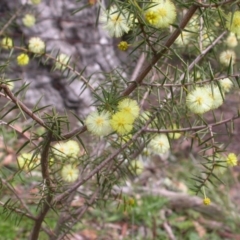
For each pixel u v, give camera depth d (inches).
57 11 27.0
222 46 13.0
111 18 9.3
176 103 10.7
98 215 22.1
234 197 25.7
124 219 22.4
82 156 11.2
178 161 26.8
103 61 28.1
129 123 8.7
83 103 28.0
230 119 10.0
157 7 8.3
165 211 23.4
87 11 27.6
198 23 11.8
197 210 23.8
